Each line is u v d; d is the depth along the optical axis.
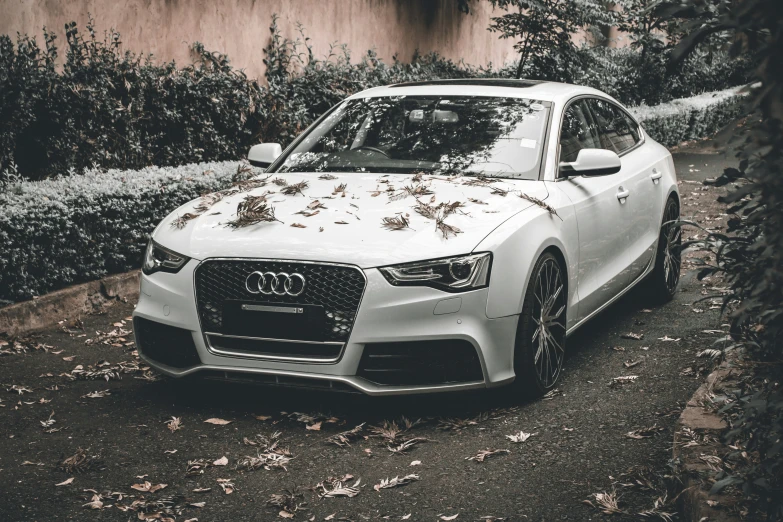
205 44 11.41
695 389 5.07
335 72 12.94
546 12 16.06
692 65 18.80
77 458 4.17
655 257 7.00
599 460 4.08
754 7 1.90
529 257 4.70
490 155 5.53
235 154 10.75
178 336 4.77
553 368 5.13
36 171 8.44
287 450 4.26
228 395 5.10
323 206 4.91
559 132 5.75
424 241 4.51
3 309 6.32
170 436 4.49
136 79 9.41
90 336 6.46
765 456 2.76
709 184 2.47
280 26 12.76
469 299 4.45
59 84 8.40
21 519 3.58
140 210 7.59
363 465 4.09
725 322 6.18
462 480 3.90
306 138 6.18
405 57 16.05
